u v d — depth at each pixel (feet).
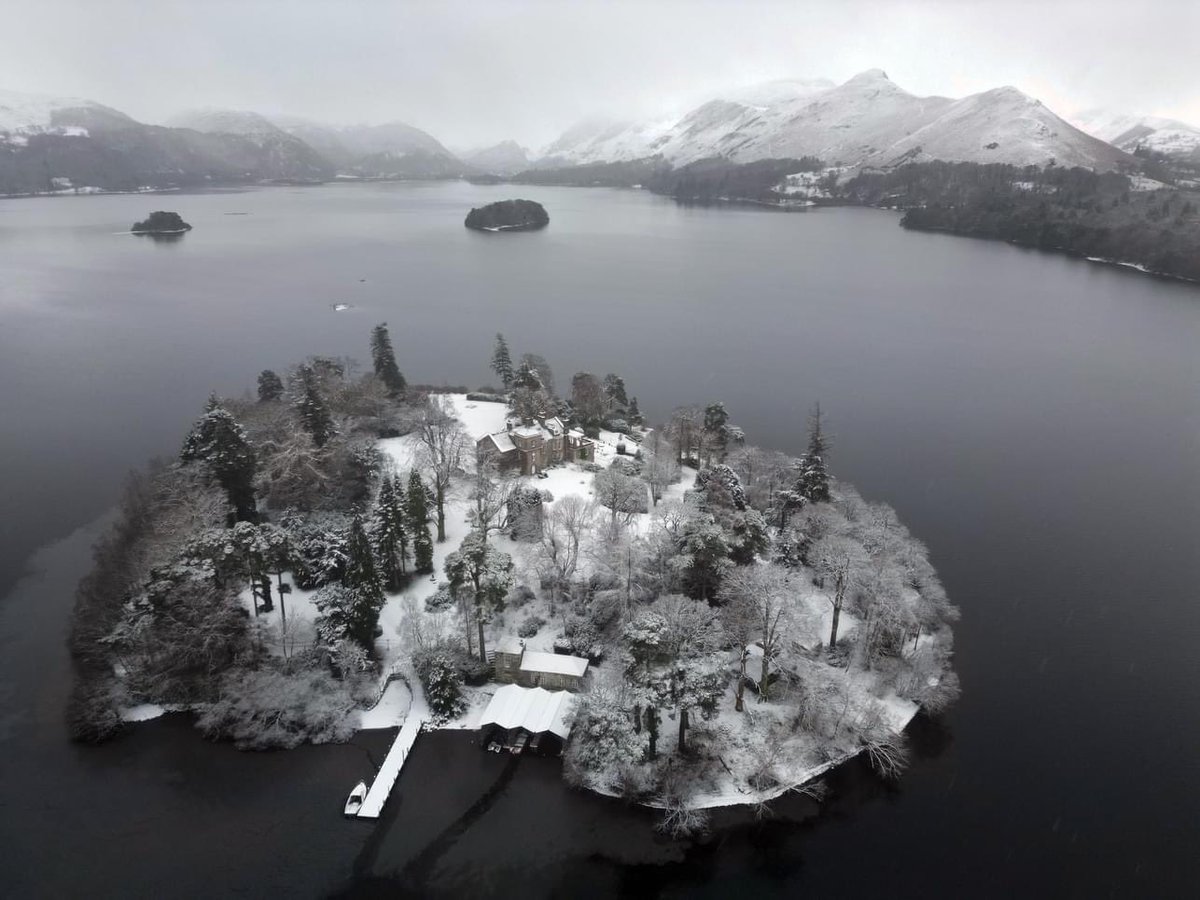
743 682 314.14
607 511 416.46
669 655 285.84
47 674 330.13
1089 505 522.06
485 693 324.19
